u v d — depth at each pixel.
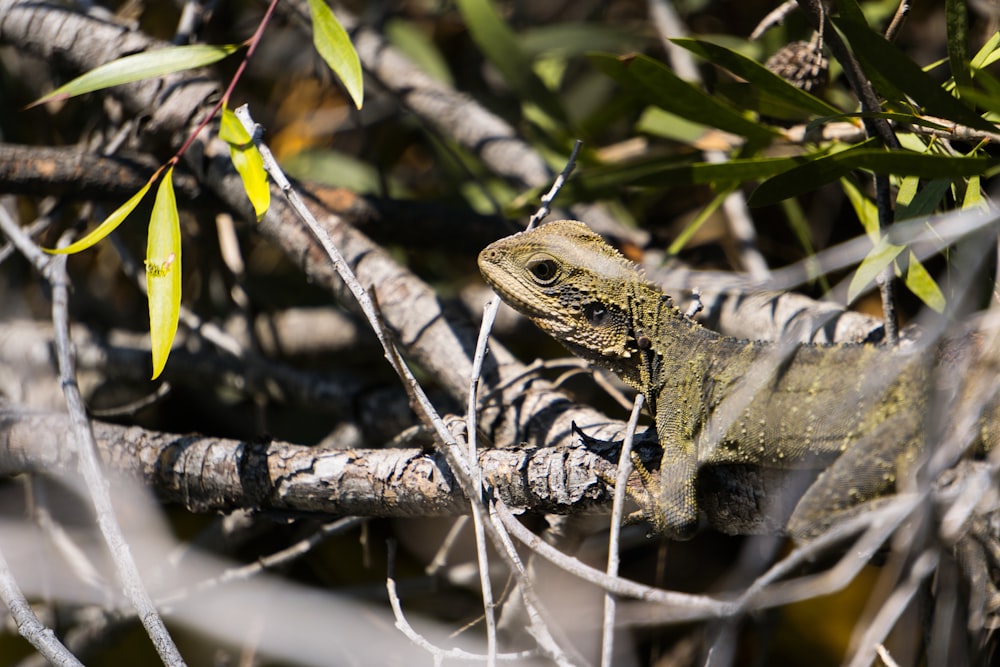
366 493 6.77
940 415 5.34
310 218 6.05
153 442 7.65
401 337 8.38
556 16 13.98
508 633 8.55
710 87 10.00
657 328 6.72
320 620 9.30
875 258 6.14
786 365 6.19
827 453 5.94
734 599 6.04
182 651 9.76
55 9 9.93
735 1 12.21
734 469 6.39
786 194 6.46
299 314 11.74
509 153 11.66
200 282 11.76
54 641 5.99
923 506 5.13
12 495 10.39
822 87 8.01
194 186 9.66
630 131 11.73
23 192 9.33
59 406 11.12
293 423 11.43
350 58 6.74
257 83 13.02
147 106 9.60
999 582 5.80
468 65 14.00
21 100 12.12
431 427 5.53
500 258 6.94
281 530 10.05
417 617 9.48
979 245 5.52
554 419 7.43
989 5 8.38
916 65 5.80
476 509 5.42
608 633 4.97
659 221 12.03
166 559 9.42
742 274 9.04
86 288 12.29
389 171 12.92
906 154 5.75
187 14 9.95
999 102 5.66
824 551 6.15
